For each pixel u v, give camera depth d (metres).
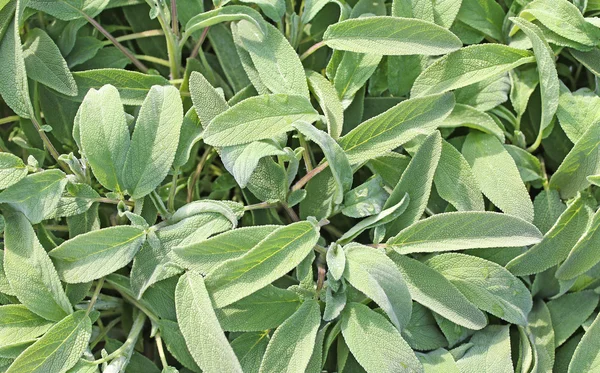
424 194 0.31
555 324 0.32
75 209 0.31
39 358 0.28
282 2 0.34
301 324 0.29
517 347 0.32
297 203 0.34
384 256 0.29
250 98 0.31
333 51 0.35
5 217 0.31
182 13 0.35
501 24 0.36
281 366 0.28
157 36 0.37
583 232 0.31
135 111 0.34
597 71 0.33
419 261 0.31
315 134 0.29
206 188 0.35
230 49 0.35
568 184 0.32
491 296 0.30
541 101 0.34
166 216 0.31
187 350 0.31
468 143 0.33
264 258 0.29
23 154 0.35
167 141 0.30
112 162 0.30
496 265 0.31
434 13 0.35
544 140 0.34
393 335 0.28
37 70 0.33
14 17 0.31
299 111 0.31
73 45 0.35
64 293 0.29
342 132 0.34
